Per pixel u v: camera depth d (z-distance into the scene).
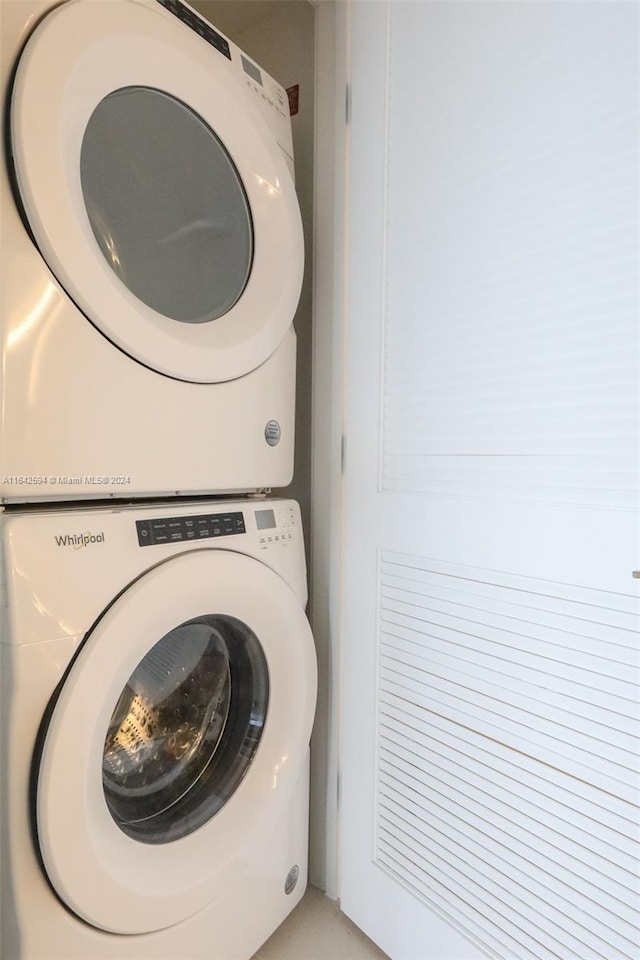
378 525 1.17
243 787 1.09
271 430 1.11
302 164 1.37
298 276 1.15
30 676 0.71
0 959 0.73
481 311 0.98
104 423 0.82
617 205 0.81
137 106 0.91
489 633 0.98
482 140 0.97
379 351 1.16
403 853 1.14
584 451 0.85
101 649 0.77
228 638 1.09
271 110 1.15
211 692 1.12
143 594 0.82
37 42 0.73
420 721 1.10
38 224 0.72
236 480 1.03
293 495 1.40
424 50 1.06
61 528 0.76
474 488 1.00
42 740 0.73
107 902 0.80
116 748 0.94
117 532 0.83
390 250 1.13
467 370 1.00
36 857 0.74
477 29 0.98
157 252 0.95
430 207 1.06
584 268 0.84
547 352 0.89
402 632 1.13
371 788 1.21
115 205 0.89
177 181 0.98
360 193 1.19
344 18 1.22
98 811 0.80
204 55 0.99
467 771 1.02
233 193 1.09
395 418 1.13
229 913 1.04
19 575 0.71
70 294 0.77
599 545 0.84
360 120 1.19
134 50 0.85
